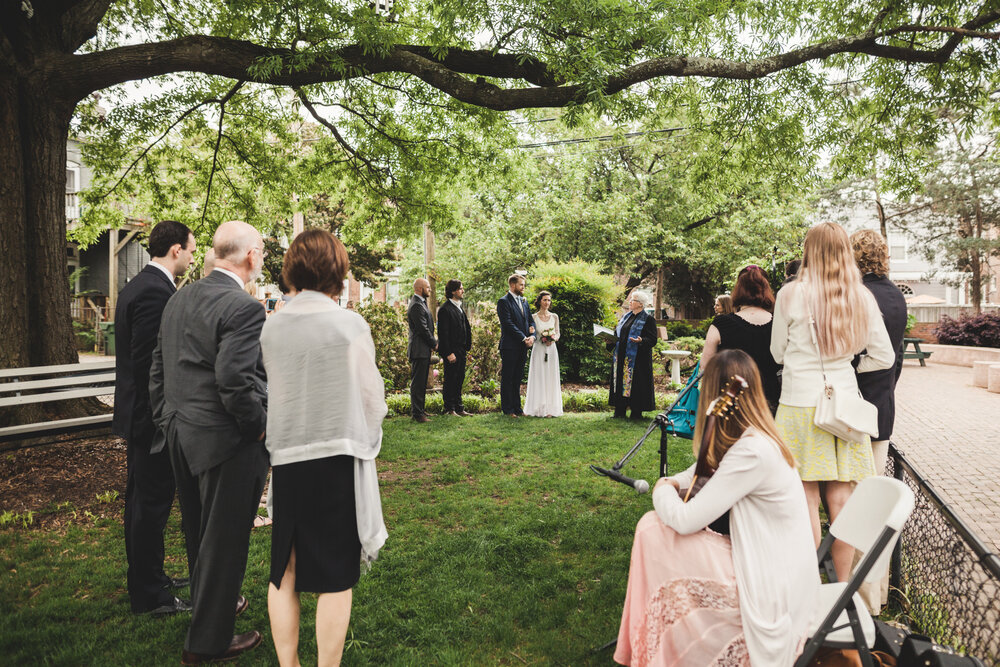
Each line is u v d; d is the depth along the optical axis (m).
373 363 2.55
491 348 11.99
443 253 22.77
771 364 3.54
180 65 6.24
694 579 2.16
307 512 2.44
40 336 6.46
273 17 5.90
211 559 2.70
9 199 6.23
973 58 8.23
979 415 9.38
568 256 21.59
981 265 24.78
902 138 9.38
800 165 9.48
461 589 3.50
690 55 7.76
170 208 10.45
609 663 2.79
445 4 5.88
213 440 2.69
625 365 8.49
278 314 2.51
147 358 3.11
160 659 2.82
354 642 2.95
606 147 22.62
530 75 6.52
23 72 6.26
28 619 3.16
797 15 8.15
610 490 5.32
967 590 2.55
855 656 2.09
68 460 5.69
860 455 2.90
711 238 22.44
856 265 3.23
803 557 2.13
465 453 6.62
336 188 10.91
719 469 2.16
